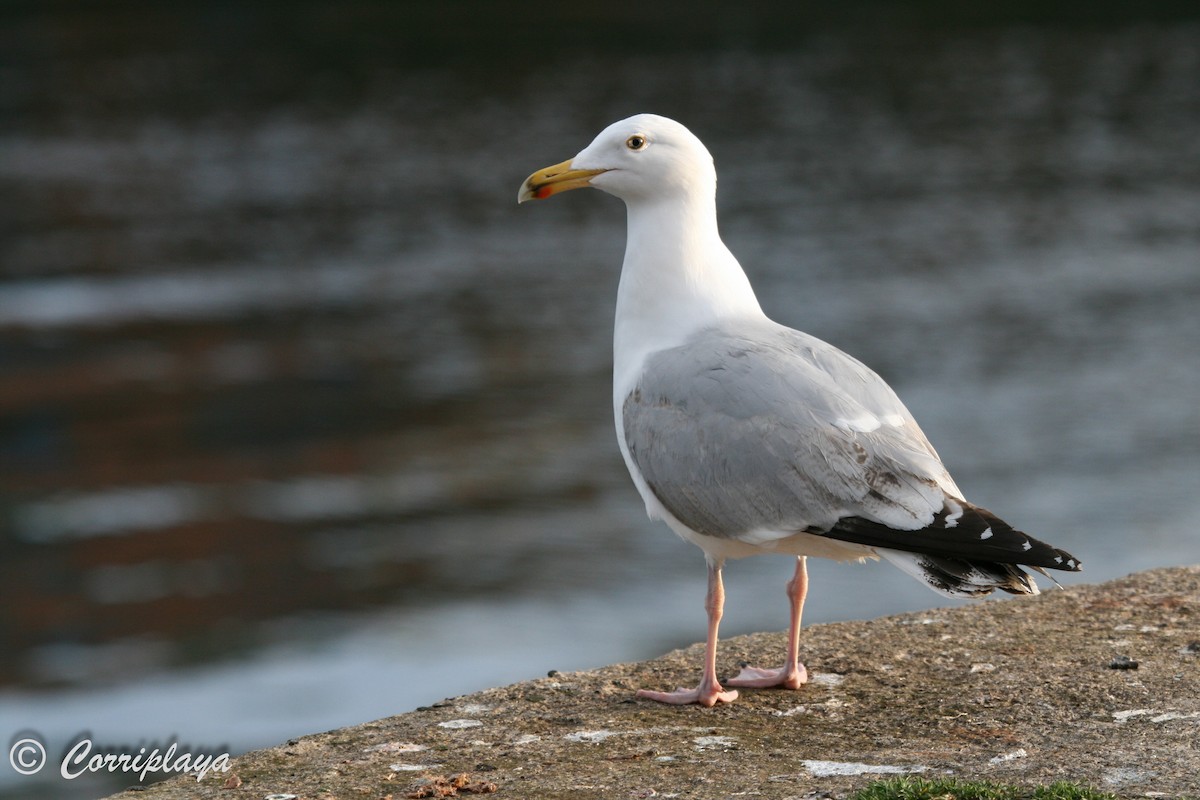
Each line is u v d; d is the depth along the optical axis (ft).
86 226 132.05
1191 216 127.95
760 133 169.48
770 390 22.79
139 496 71.31
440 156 161.48
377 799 20.25
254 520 67.51
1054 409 79.05
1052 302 101.60
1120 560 58.59
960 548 21.15
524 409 81.71
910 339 93.30
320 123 180.45
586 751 21.67
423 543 64.34
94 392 87.04
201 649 54.44
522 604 57.36
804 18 256.93
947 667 24.32
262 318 102.89
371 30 246.06
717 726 22.52
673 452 23.36
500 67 213.66
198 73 211.41
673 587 58.80
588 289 108.37
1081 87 194.18
